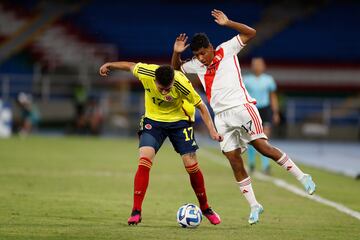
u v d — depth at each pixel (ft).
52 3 441.27
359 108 357.41
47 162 202.49
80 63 409.90
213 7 461.37
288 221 107.55
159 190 145.48
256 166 216.33
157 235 89.25
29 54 411.75
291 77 424.87
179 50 100.63
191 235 90.33
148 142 98.89
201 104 97.04
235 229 97.60
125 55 430.20
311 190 100.53
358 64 429.38
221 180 170.40
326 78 424.05
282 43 438.81
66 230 91.97
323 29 447.83
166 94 96.27
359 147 323.57
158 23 449.06
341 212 119.34
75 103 342.85
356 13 456.45
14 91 368.07
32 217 103.19
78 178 164.14
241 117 101.45
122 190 143.33
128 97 353.51
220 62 101.81
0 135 316.40
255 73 189.37
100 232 90.63
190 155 99.66
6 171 174.29
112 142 299.58
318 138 353.92
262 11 458.50
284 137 355.15
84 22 437.99
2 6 433.89
